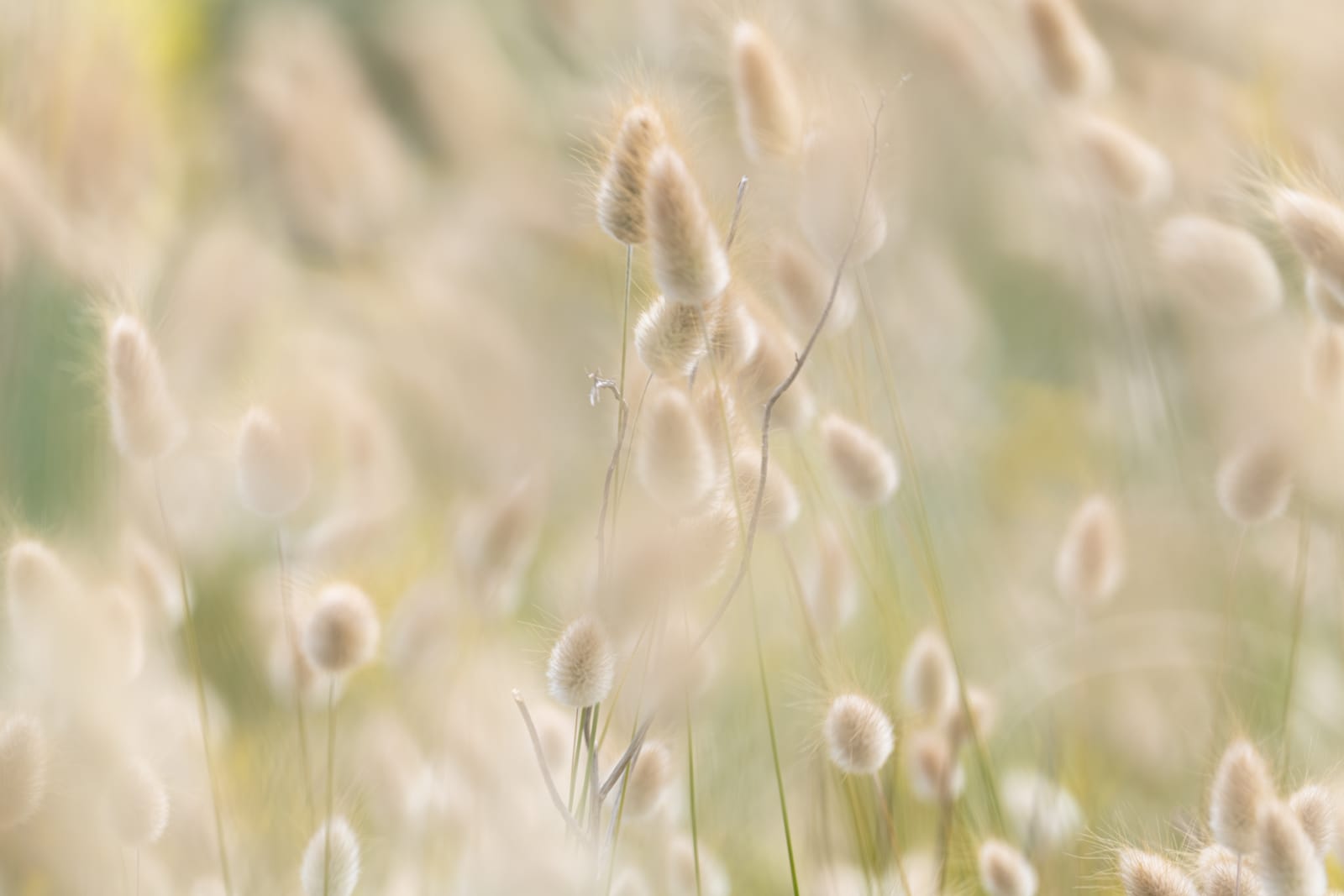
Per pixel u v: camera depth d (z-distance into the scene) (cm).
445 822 158
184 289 182
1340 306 152
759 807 164
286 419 161
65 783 151
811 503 164
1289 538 171
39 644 152
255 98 232
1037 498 182
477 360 188
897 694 161
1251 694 165
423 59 242
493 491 177
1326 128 175
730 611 166
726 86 161
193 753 158
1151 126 181
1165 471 176
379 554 170
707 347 148
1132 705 167
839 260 156
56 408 172
